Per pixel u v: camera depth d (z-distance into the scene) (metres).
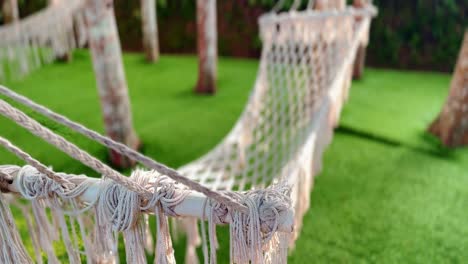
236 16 5.32
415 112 3.21
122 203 0.72
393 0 4.79
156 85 3.93
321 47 2.40
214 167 1.93
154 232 1.43
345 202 2.00
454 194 2.08
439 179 2.23
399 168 2.34
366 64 5.01
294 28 2.39
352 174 2.27
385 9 4.84
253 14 5.25
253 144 2.36
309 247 1.68
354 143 2.66
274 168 1.99
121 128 2.17
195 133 2.74
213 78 3.66
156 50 4.70
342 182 2.18
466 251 1.67
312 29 2.38
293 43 2.42
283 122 2.25
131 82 4.01
